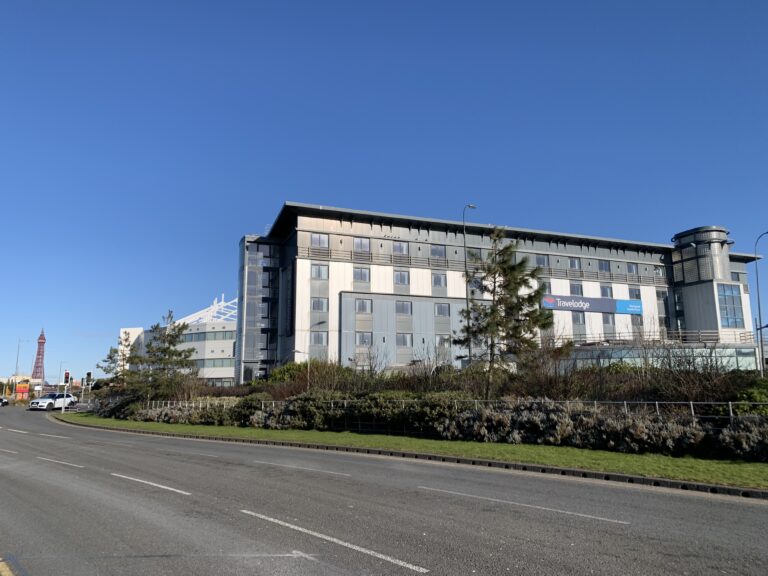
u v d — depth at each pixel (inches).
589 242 2549.2
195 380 1717.5
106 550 265.4
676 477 475.2
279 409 1106.7
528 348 970.1
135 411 1499.8
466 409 832.9
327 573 228.8
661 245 2645.2
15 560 251.8
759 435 555.2
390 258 2225.6
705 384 766.5
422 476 511.2
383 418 937.5
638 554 255.4
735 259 2787.9
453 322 2226.9
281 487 441.7
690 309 2608.3
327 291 2121.1
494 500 389.1
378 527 305.3
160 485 454.0
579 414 715.4
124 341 2111.2
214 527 307.0
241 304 2393.0
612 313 2522.1
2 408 2432.3
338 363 1766.7
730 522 324.8
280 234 2396.7
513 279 984.9
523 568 234.7
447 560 245.6
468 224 2320.4
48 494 417.7
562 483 478.3
